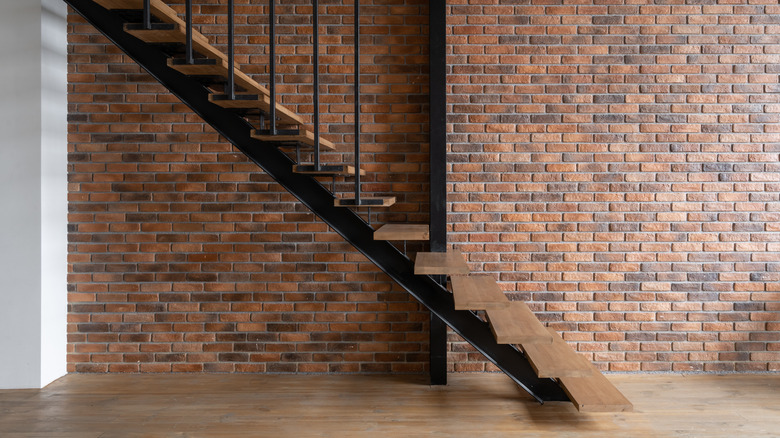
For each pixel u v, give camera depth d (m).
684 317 3.91
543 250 3.93
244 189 3.94
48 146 3.69
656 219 3.91
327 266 3.96
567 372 2.80
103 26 3.01
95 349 3.93
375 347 3.95
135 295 3.94
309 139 3.06
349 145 3.95
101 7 3.01
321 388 3.64
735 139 3.89
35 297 3.62
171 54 3.06
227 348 3.95
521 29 3.89
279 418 3.15
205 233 3.95
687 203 3.91
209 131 3.94
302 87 3.94
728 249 3.91
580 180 3.91
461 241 3.93
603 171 3.91
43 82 3.62
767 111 3.89
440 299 3.41
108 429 3.00
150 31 2.62
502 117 3.91
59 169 3.82
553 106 3.90
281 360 3.95
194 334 3.95
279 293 3.96
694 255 3.91
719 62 3.88
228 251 3.95
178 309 3.95
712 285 3.91
